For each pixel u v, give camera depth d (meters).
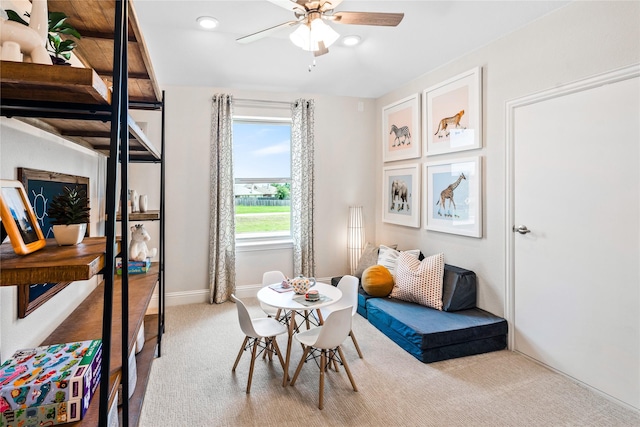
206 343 3.03
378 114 4.85
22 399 1.05
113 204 1.05
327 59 3.62
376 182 4.91
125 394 1.26
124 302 1.25
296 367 2.62
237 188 4.48
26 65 0.86
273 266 4.51
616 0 2.14
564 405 2.14
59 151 1.81
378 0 2.47
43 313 1.61
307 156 4.48
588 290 2.33
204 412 2.07
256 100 4.34
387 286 3.57
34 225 1.21
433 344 2.66
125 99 1.22
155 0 2.51
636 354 2.08
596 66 2.24
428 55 3.38
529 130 2.72
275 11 2.67
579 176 2.38
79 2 1.31
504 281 2.94
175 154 4.02
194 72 3.77
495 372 2.53
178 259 4.08
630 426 1.94
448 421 1.98
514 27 2.78
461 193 3.38
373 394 2.25
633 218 2.09
